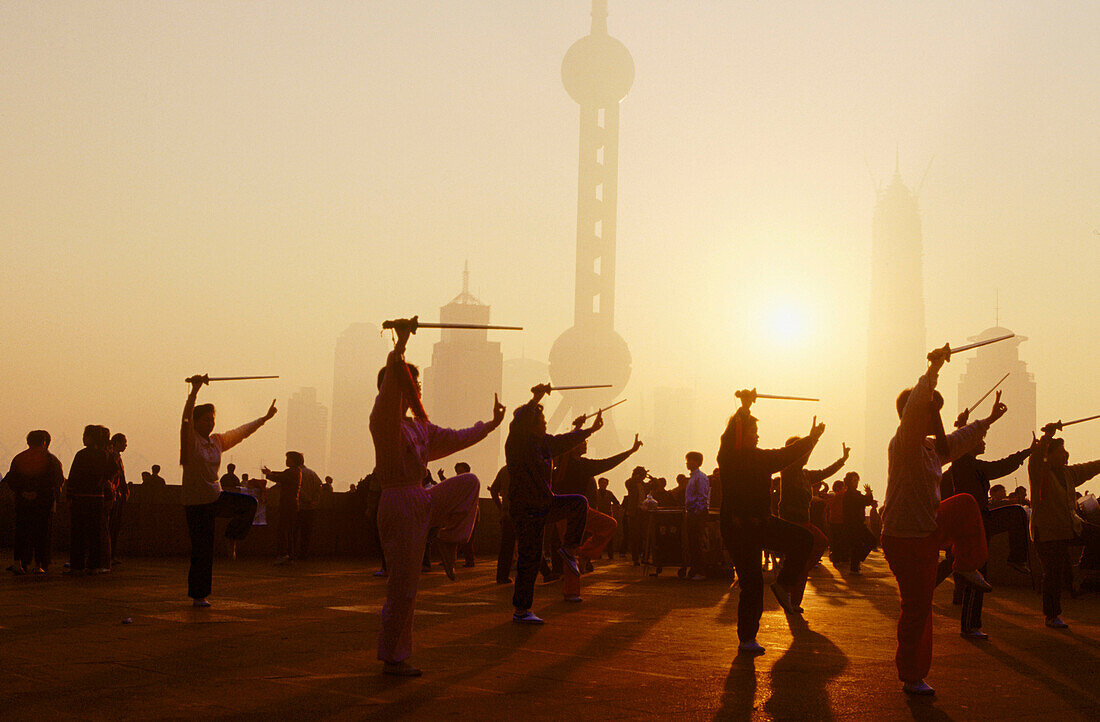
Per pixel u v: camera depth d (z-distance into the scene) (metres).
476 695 5.64
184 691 5.53
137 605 9.65
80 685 5.62
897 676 6.68
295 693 5.55
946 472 10.37
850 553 19.39
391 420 6.10
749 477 7.68
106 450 13.73
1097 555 14.80
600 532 12.07
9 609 9.12
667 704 5.54
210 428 9.92
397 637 6.15
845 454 11.83
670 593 13.08
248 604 10.13
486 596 12.04
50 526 13.53
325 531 20.23
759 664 7.07
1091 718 5.45
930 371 6.31
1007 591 15.01
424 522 6.21
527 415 9.35
